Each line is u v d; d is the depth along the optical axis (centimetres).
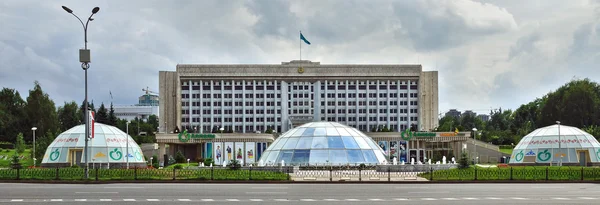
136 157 8081
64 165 7506
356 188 4081
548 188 4125
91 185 4350
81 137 7750
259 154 13125
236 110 17100
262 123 17088
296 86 17300
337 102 17275
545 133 8700
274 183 4684
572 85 15625
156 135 12875
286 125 17088
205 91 17038
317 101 17238
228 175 4959
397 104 17275
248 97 17138
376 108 17275
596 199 3262
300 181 4744
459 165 5741
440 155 12862
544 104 16112
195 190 3831
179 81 16925
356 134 7288
